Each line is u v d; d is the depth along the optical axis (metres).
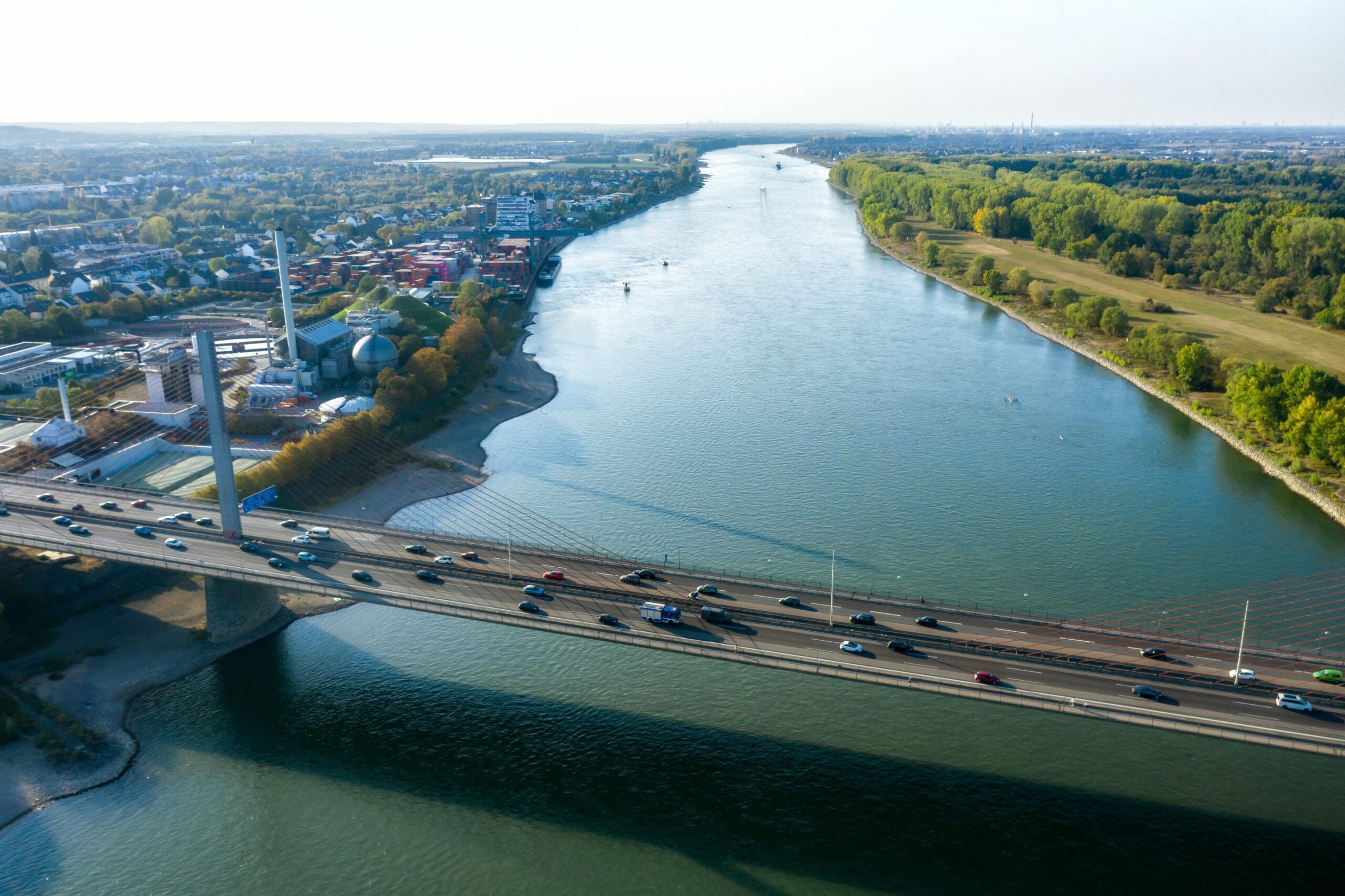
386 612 176.62
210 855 119.31
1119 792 127.31
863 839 119.94
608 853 118.38
